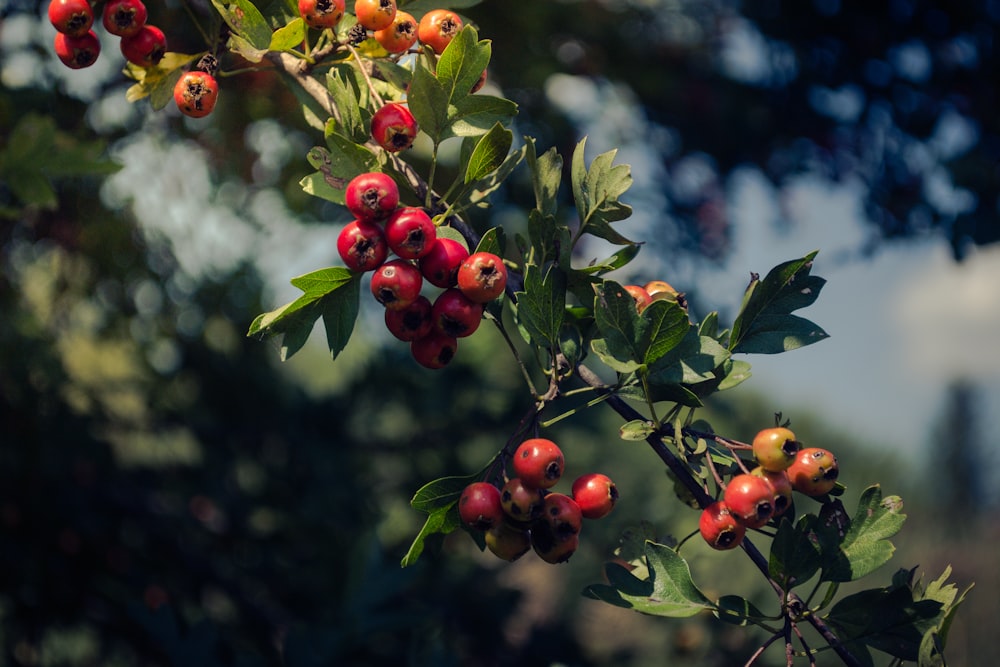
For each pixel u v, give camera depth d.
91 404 5.05
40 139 2.22
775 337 1.42
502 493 1.31
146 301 4.60
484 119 1.44
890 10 4.27
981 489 12.62
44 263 4.09
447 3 1.62
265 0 1.60
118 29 1.51
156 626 2.58
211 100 1.53
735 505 1.30
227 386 5.26
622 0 4.98
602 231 1.48
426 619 3.11
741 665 4.05
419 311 1.36
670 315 1.32
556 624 5.18
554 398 1.39
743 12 4.71
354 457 5.40
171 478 5.24
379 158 1.46
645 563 1.46
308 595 4.71
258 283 4.79
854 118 4.48
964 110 4.14
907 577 1.35
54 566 4.32
